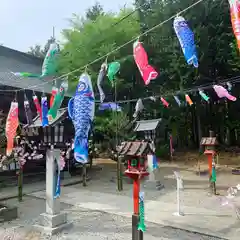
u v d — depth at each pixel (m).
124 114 13.37
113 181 10.95
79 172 13.10
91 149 13.66
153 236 4.77
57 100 4.94
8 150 5.78
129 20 16.58
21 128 7.61
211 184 8.38
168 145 17.92
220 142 19.97
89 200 7.64
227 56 15.69
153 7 16.06
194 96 17.75
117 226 5.37
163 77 16.70
